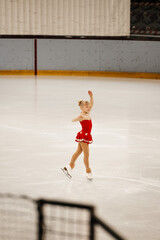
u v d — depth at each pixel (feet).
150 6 160.56
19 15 154.81
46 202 24.95
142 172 52.90
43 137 72.64
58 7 155.74
